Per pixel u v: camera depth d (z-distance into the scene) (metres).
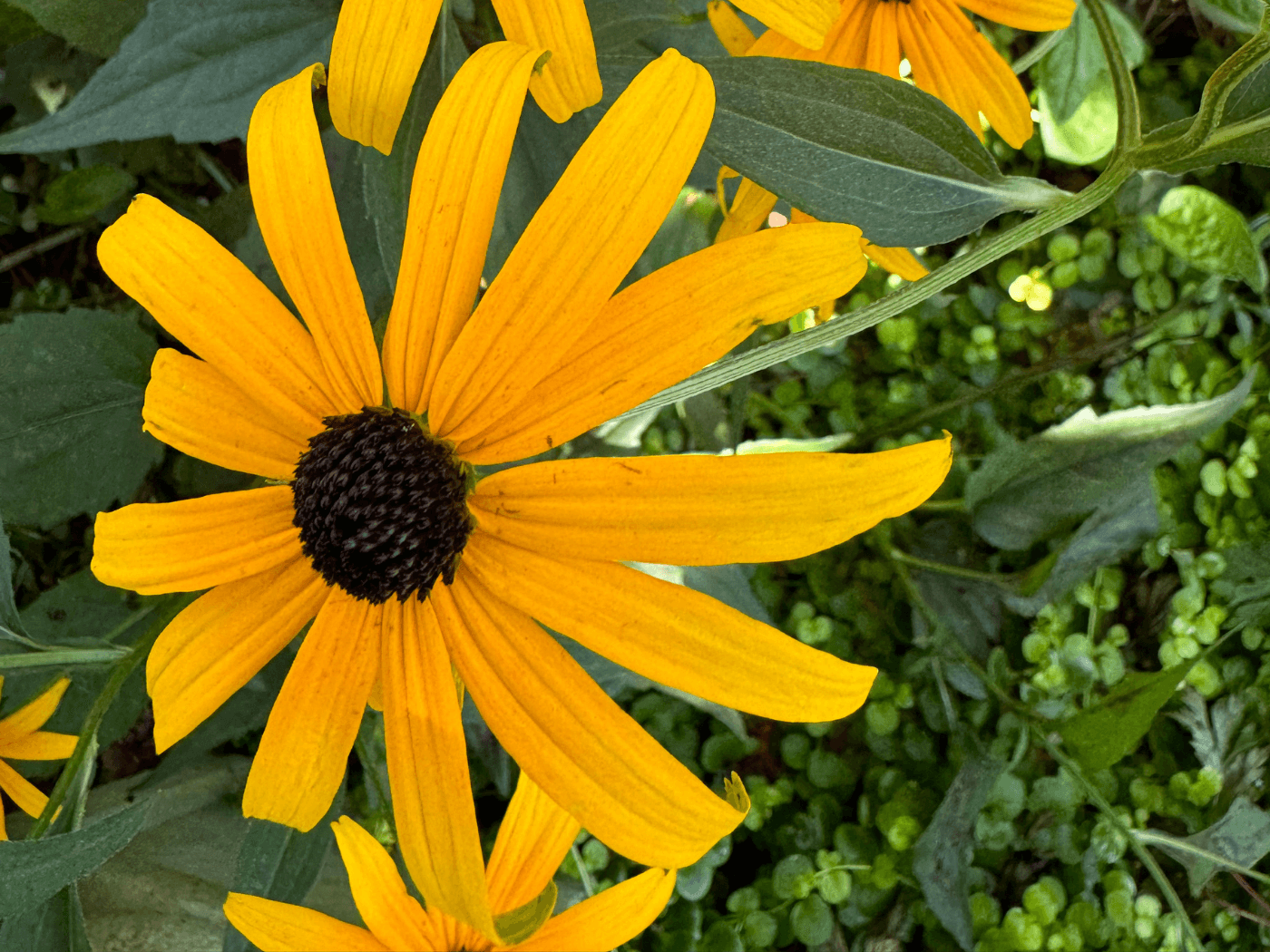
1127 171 0.16
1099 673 0.30
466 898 0.14
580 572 0.14
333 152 0.23
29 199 0.29
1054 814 0.29
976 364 0.31
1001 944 0.28
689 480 0.14
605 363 0.14
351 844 0.17
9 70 0.26
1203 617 0.30
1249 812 0.28
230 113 0.19
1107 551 0.28
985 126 0.31
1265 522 0.30
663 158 0.13
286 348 0.15
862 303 0.31
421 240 0.14
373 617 0.15
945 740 0.30
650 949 0.28
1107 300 0.31
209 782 0.26
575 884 0.28
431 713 0.15
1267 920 0.30
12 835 0.23
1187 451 0.30
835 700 0.14
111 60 0.18
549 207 0.14
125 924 0.24
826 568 0.30
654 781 0.14
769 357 0.17
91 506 0.23
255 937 0.17
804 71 0.15
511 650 0.14
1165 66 0.31
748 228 0.18
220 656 0.15
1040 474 0.27
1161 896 0.31
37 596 0.28
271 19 0.19
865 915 0.29
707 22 0.23
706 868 0.28
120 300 0.29
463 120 0.14
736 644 0.14
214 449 0.15
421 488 0.14
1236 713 0.30
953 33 0.17
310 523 0.14
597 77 0.15
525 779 0.18
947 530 0.30
